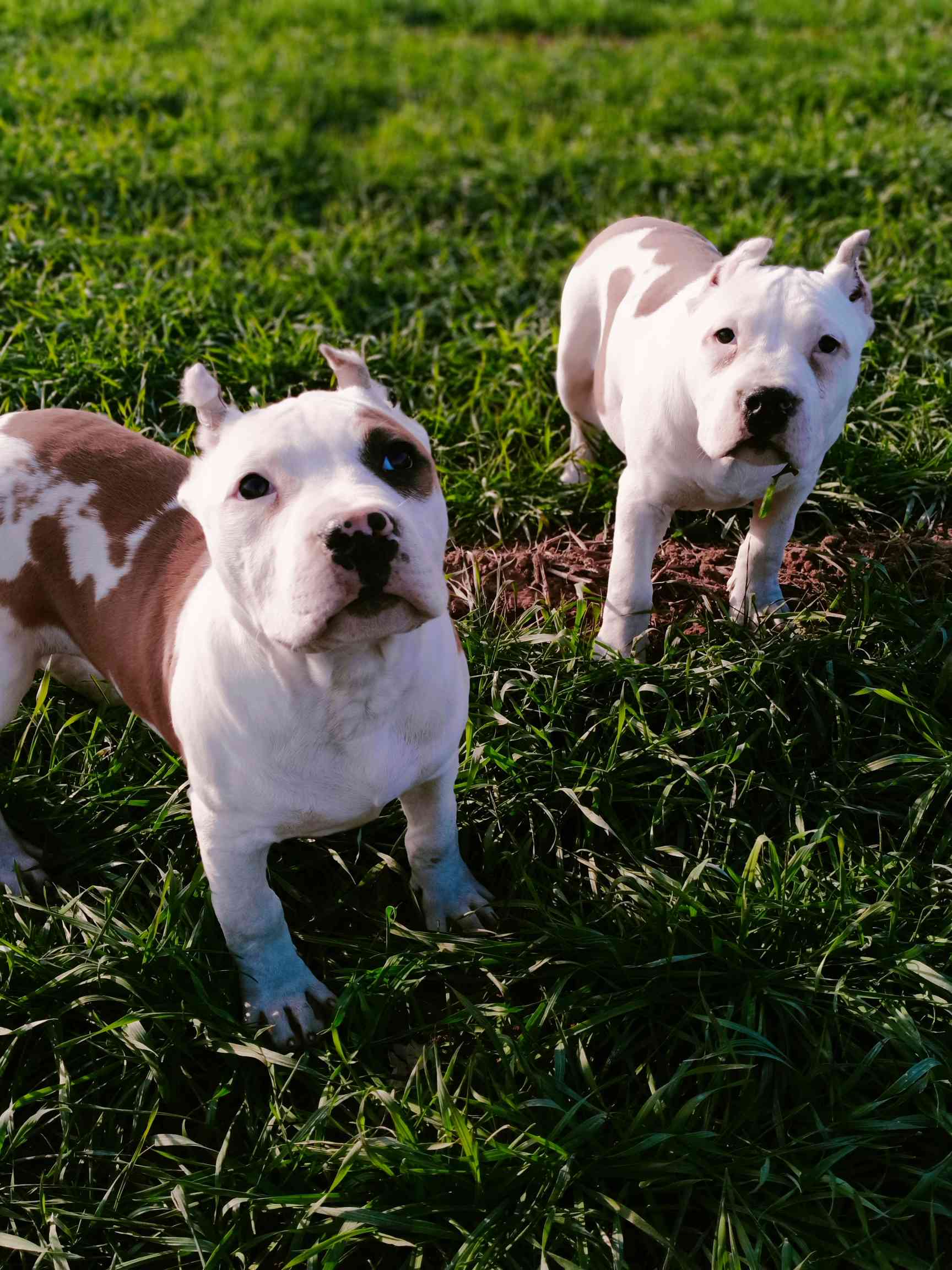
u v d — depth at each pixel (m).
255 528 0.91
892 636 1.34
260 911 1.07
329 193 2.42
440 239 2.15
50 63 2.91
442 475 1.55
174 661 1.03
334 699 0.96
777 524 1.32
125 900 1.18
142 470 1.14
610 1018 1.07
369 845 1.20
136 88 2.76
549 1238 0.97
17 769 1.25
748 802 1.23
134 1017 1.05
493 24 3.67
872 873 1.14
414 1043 1.10
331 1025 1.09
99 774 1.24
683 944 1.11
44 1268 0.99
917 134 2.43
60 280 1.87
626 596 1.32
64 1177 1.03
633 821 1.24
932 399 1.67
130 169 2.32
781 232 2.05
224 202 2.26
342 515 0.86
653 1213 0.98
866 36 3.24
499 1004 1.08
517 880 1.18
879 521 1.53
